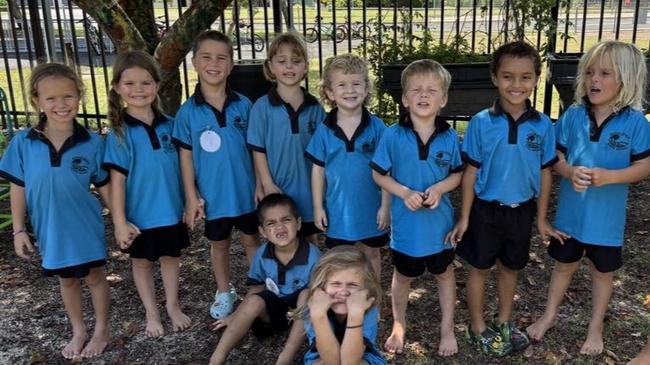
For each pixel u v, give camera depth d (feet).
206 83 10.67
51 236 9.85
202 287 12.87
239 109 10.96
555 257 10.16
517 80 9.07
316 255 10.47
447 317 10.34
